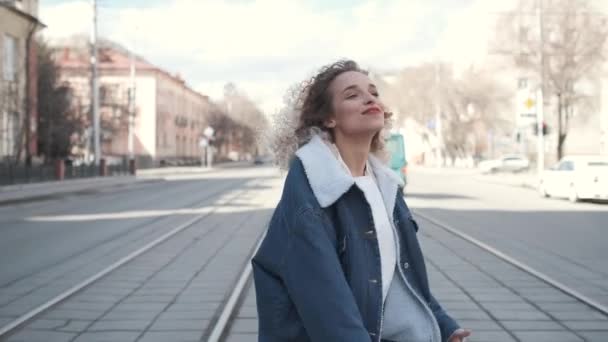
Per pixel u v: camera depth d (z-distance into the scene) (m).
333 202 1.79
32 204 20.28
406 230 2.03
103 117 45.28
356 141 2.00
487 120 57.16
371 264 1.84
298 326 1.75
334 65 2.10
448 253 9.31
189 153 88.88
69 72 47.41
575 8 31.70
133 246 10.31
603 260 8.74
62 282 7.36
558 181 21.36
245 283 7.14
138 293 6.67
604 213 16.14
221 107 100.56
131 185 33.22
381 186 2.05
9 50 34.50
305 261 1.69
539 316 5.64
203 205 19.02
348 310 1.63
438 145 64.12
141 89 67.44
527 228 12.66
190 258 8.99
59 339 4.98
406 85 64.94
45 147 44.06
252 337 4.97
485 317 5.62
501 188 29.02
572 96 32.94
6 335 5.08
